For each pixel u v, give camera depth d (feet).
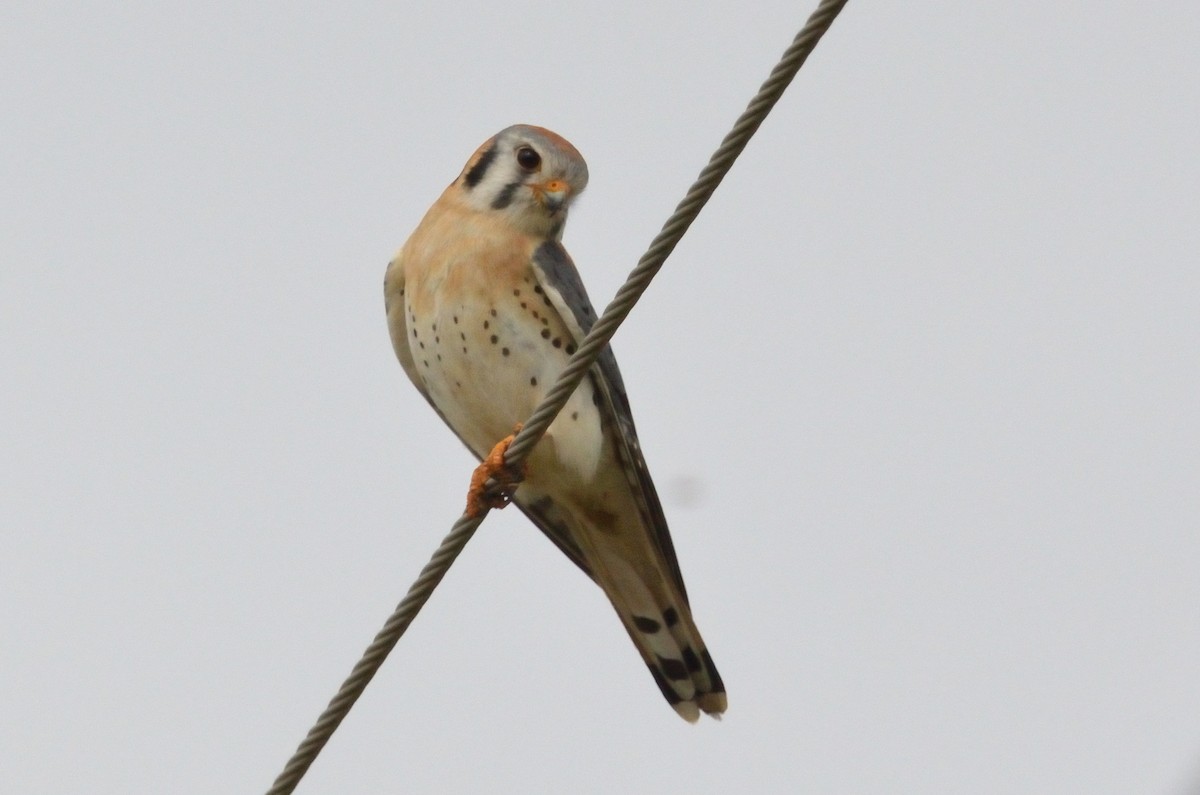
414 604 31.71
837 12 27.32
